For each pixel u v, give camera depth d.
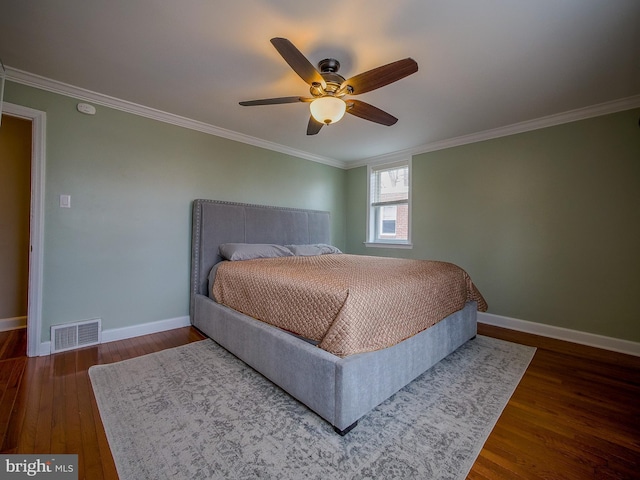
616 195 2.63
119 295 2.76
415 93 2.47
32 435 1.45
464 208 3.59
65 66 2.13
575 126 2.83
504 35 1.73
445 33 1.72
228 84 2.39
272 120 3.13
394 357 1.78
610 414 1.70
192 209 3.22
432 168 3.89
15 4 1.52
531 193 3.09
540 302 3.04
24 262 3.09
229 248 3.09
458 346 2.55
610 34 1.71
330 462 1.31
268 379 2.00
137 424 1.54
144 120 2.88
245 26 1.69
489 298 3.40
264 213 3.68
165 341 2.73
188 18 1.63
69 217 2.49
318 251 3.75
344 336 1.54
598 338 2.71
